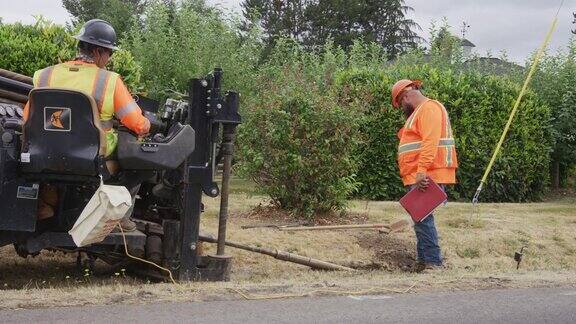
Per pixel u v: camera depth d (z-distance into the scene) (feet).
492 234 38.60
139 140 24.84
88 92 23.57
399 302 21.98
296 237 34.99
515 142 54.85
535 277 26.68
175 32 62.39
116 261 28.02
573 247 38.58
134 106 24.13
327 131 38.83
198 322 18.79
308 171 38.75
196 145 26.12
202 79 26.14
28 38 43.06
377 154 50.70
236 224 37.29
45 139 22.82
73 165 22.81
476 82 54.39
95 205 21.71
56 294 21.27
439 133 30.83
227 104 26.07
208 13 66.49
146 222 28.78
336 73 55.26
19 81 26.66
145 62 57.52
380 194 50.72
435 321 19.95
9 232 24.34
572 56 62.39
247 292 22.47
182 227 26.22
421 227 31.50
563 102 59.67
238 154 40.04
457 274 27.40
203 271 26.40
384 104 50.55
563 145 60.95
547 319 20.71
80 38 24.04
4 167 23.20
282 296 22.18
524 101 55.21
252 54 62.34
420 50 70.13
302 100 38.65
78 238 21.99
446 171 31.30
